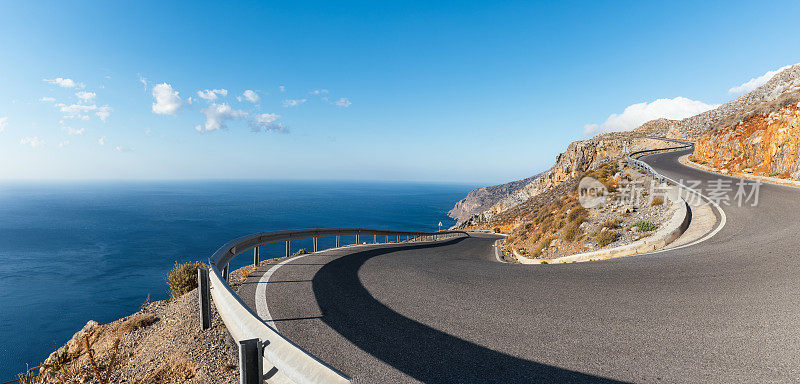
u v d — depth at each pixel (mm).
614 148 80812
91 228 189500
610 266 8695
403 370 3480
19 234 164625
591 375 3352
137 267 97750
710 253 9117
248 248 8320
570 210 20641
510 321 4934
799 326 4375
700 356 3711
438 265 10430
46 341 48062
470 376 3350
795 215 13133
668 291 6152
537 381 3236
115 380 4254
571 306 5562
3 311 60594
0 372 38156
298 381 2346
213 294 4453
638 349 3922
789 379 3191
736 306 5211
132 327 5684
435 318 5094
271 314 5223
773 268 7145
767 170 25234
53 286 77250
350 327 4711
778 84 56375
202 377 3891
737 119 35438
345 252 12445
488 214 100125
